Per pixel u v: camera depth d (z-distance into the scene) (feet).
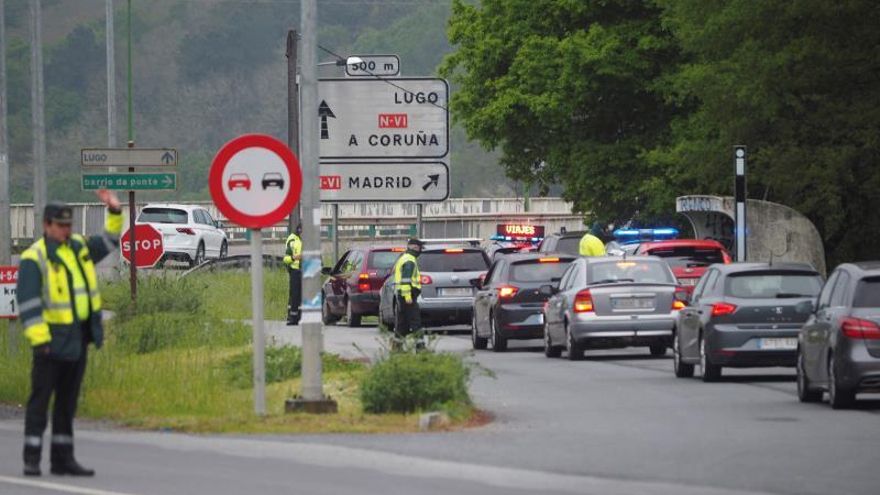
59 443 121.80
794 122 360.48
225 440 142.61
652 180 435.53
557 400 183.42
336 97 404.77
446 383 159.43
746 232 328.08
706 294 213.66
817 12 343.05
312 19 155.43
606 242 399.03
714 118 366.84
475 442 140.67
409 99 404.98
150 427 152.97
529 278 280.72
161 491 112.88
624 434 147.74
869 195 363.76
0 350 230.68
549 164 484.74
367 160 404.36
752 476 119.96
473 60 494.59
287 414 155.94
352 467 124.98
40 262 121.39
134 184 262.67
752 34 357.00
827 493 111.96
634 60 448.65
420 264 327.26
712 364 207.31
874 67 352.28
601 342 248.32
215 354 223.10
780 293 207.82
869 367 168.04
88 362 196.75
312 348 157.69
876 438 144.56
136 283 282.15
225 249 581.12
